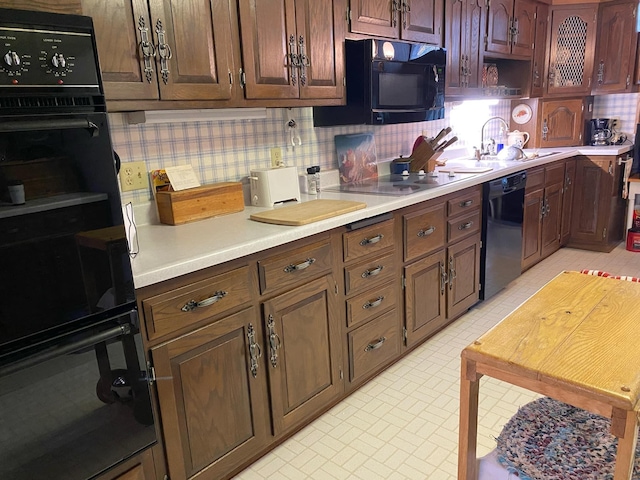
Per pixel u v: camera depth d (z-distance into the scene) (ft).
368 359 7.55
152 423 4.72
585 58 13.89
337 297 6.77
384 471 5.89
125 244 4.25
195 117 6.89
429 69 9.05
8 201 3.51
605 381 3.12
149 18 5.32
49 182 3.72
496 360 3.48
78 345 4.01
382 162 10.53
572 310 4.19
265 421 6.00
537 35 13.12
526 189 11.54
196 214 6.70
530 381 3.39
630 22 13.23
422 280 8.44
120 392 4.42
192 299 4.94
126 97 5.23
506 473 3.87
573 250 14.46
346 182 9.59
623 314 4.08
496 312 10.25
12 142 3.50
